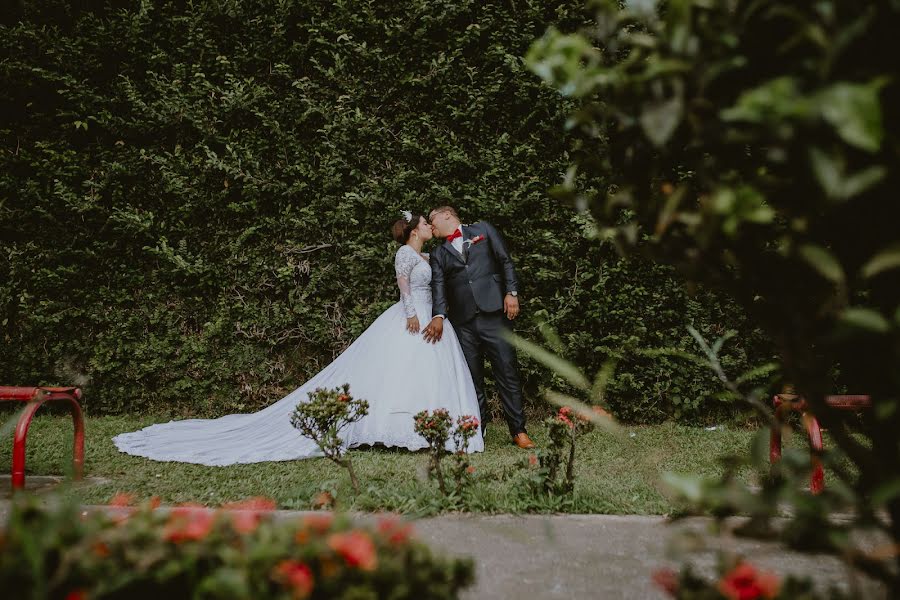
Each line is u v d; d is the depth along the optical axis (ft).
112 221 19.36
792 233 3.56
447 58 18.86
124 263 19.31
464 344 16.20
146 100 19.53
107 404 19.15
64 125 19.15
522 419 15.56
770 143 3.14
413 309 15.84
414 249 16.67
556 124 18.25
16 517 3.23
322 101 18.97
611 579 6.90
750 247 3.84
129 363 19.13
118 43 19.24
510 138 18.57
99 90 19.56
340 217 18.70
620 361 18.11
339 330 18.92
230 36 19.42
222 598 3.06
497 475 11.48
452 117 18.54
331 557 3.41
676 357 17.90
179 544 3.47
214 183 19.40
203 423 17.43
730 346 17.75
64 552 3.24
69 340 19.29
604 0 3.77
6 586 3.01
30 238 19.40
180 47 19.48
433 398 14.93
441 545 7.99
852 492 3.37
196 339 19.20
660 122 3.38
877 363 3.63
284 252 19.11
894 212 3.49
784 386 8.98
